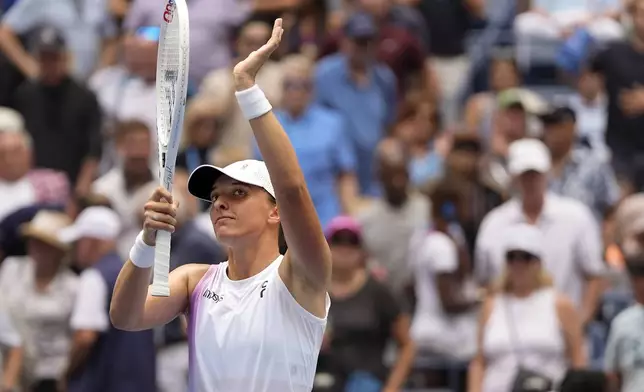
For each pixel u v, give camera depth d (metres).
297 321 16.98
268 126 16.33
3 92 45.72
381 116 43.88
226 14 45.97
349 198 39.47
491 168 39.12
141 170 36.44
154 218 16.73
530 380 28.25
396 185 37.06
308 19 48.75
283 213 16.41
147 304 17.48
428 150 43.69
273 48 16.55
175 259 33.19
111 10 49.75
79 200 33.91
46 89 41.97
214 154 37.66
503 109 40.69
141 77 42.78
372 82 43.91
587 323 33.69
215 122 38.75
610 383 26.25
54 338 32.53
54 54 41.78
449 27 52.94
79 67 49.09
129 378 31.00
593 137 44.94
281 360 16.94
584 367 31.14
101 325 31.00
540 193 34.00
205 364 17.20
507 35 50.72
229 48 46.00
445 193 35.34
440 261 34.16
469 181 37.81
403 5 50.50
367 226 37.09
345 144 39.81
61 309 32.50
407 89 48.09
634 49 42.03
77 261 33.03
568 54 49.38
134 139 36.31
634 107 41.56
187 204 33.94
